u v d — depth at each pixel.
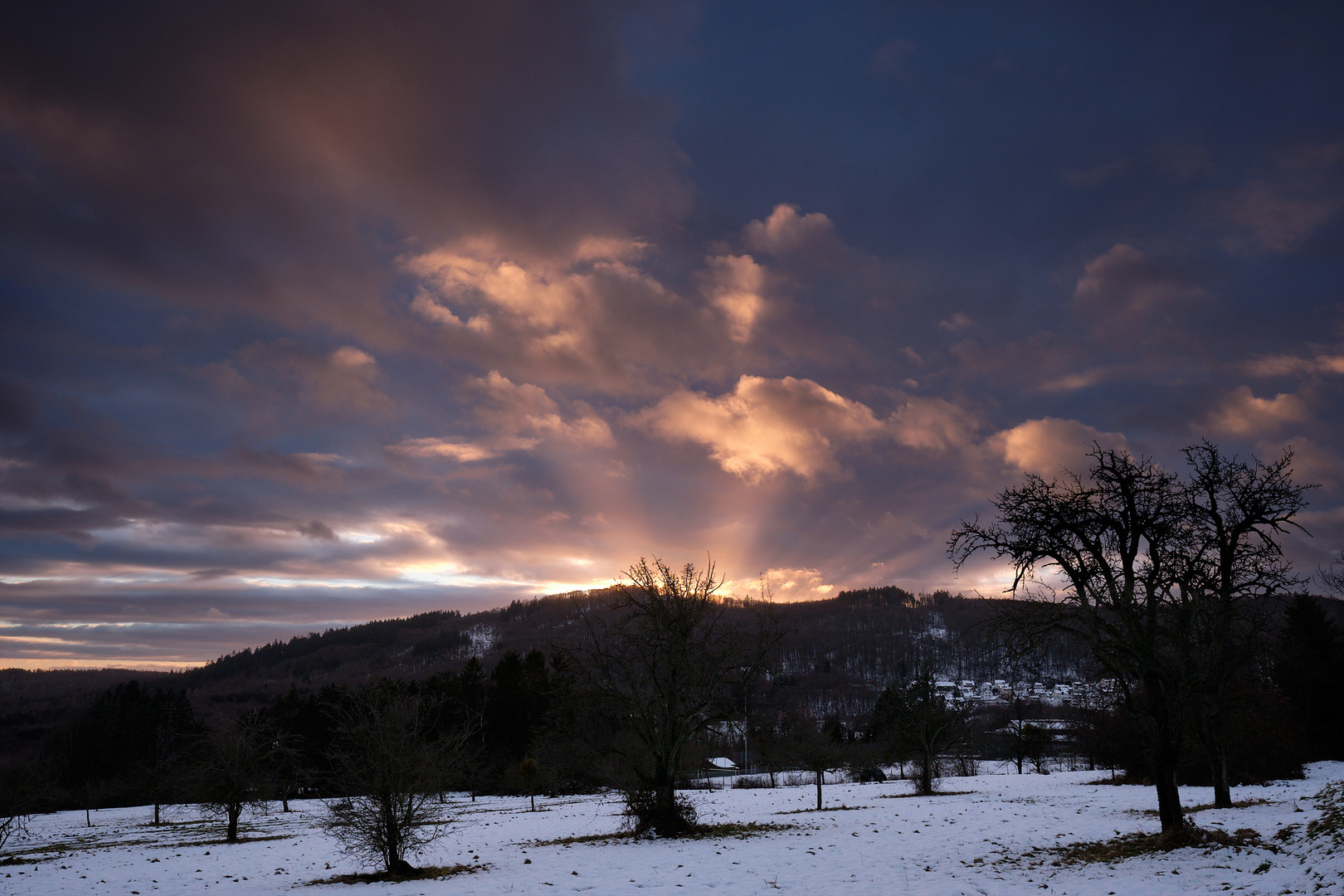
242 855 35.56
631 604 32.16
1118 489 21.64
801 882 20.20
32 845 45.50
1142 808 33.81
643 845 29.33
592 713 33.38
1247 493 21.69
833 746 46.81
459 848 32.72
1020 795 47.06
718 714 32.88
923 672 57.25
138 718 109.25
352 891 22.42
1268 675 49.47
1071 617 21.19
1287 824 21.80
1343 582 29.48
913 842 27.08
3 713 170.12
